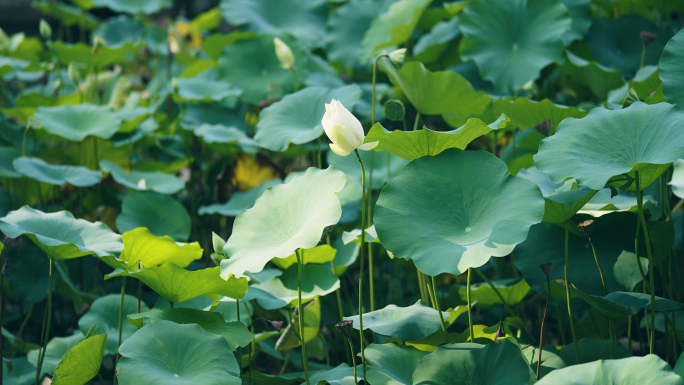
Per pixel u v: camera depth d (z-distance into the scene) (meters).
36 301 5.43
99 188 5.99
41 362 4.95
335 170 4.75
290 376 4.91
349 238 4.90
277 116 5.32
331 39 7.34
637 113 4.67
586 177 4.57
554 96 6.38
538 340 5.34
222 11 7.73
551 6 5.63
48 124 5.64
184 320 4.79
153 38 10.14
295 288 5.06
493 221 4.60
